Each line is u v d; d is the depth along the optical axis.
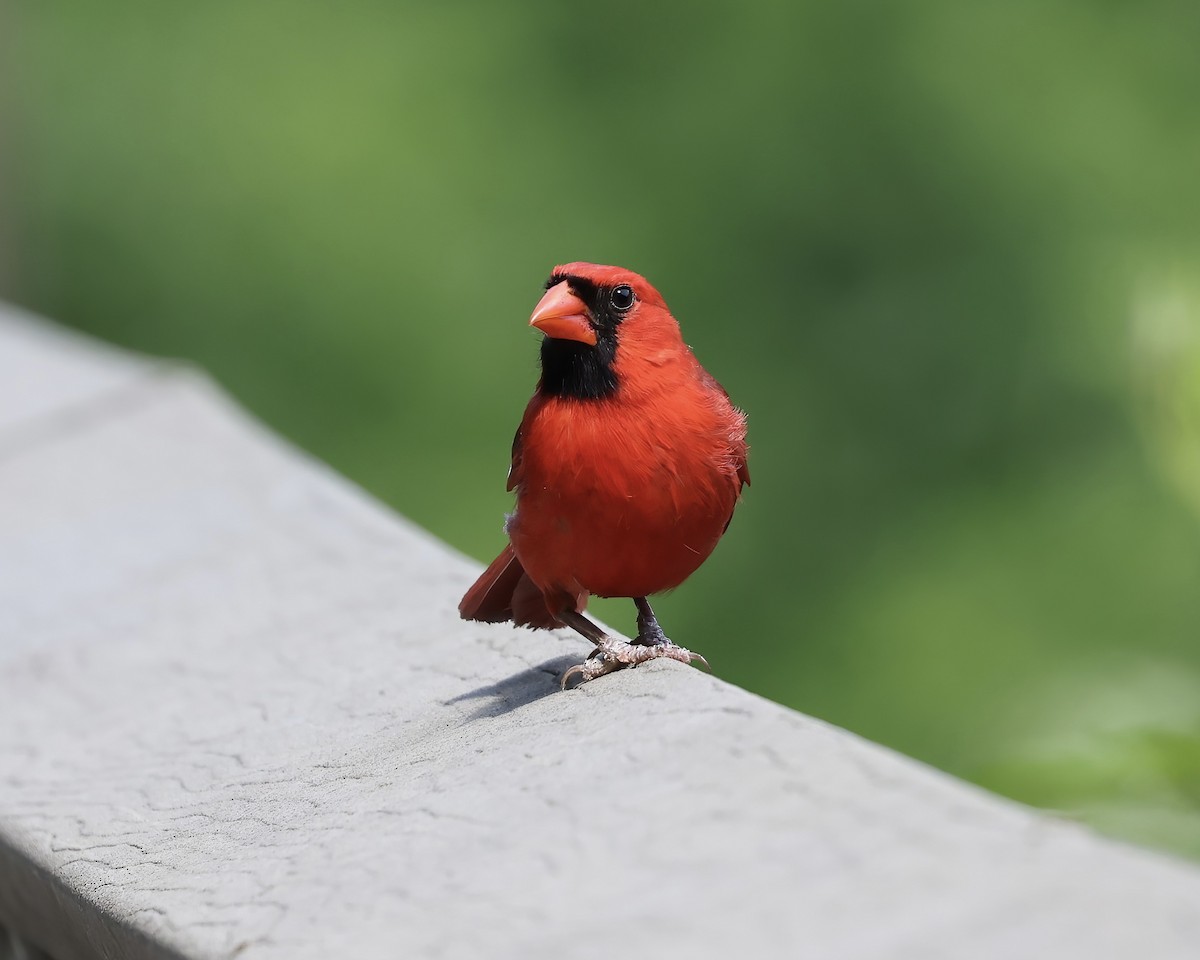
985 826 2.22
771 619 15.95
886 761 2.42
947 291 16.38
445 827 2.78
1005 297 16.22
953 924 2.04
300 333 16.69
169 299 17.09
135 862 3.28
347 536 5.66
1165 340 4.21
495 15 17.45
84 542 6.06
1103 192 16.25
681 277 16.77
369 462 16.36
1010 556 15.59
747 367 16.55
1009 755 3.80
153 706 4.55
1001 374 16.11
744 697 2.79
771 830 2.34
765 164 16.92
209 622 5.11
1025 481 15.88
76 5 17.62
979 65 16.75
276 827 3.22
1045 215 16.33
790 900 2.17
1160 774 3.72
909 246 16.59
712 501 3.76
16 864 3.64
